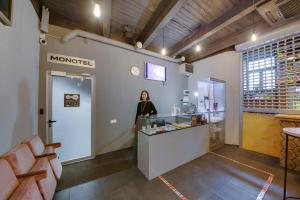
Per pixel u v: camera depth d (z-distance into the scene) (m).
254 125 3.55
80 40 3.10
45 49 2.73
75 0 2.55
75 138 3.01
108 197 1.87
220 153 3.39
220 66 4.31
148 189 2.03
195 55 4.86
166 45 4.41
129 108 3.87
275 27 2.95
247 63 3.72
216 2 2.51
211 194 1.92
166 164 2.48
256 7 2.36
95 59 3.30
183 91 5.18
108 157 3.21
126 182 2.21
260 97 3.43
